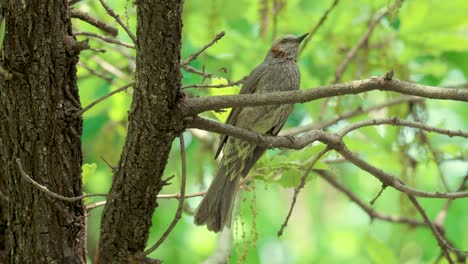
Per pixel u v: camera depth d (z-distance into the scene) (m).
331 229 17.45
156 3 6.33
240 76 13.34
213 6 10.67
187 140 15.64
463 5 12.57
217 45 12.74
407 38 13.01
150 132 6.88
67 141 7.09
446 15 12.64
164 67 6.62
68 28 6.98
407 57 13.28
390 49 12.77
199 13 12.33
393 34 13.00
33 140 6.96
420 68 14.01
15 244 7.34
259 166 9.53
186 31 12.41
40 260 7.25
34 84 6.85
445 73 14.80
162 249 15.98
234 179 9.77
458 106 16.55
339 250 17.28
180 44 6.65
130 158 7.03
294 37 11.89
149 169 7.05
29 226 7.20
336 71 12.13
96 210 15.83
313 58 14.23
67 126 7.05
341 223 17.88
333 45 13.35
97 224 15.76
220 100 7.04
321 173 12.35
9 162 7.09
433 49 13.27
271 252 17.08
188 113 6.99
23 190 7.10
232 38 12.75
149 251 7.43
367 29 12.21
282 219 17.23
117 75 12.66
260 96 7.09
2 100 6.95
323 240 17.38
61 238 7.25
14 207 7.23
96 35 8.16
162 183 7.24
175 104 6.88
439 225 12.20
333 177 13.15
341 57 13.02
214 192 9.66
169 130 6.94
